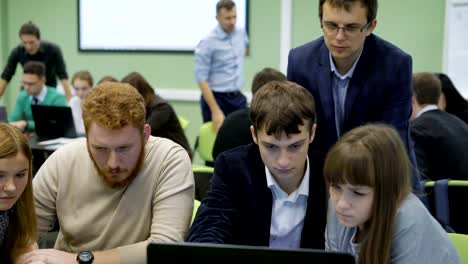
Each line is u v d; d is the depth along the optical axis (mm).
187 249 940
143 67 5762
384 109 1834
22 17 6051
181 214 1585
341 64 1809
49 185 1650
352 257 910
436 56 4770
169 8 5605
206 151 3672
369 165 1156
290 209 1507
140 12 5688
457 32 4613
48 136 3863
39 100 4535
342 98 1861
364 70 1811
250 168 1524
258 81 3023
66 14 5906
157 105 3316
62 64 5227
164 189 1604
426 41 4777
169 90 5676
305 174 1493
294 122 1345
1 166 1324
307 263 922
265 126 1361
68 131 3820
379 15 4863
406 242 1194
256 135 1430
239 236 1537
